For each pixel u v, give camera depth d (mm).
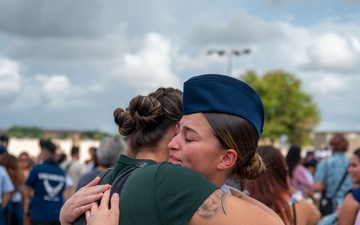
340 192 6277
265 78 46094
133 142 1867
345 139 6434
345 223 3553
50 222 6703
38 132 38781
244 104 1603
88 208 1625
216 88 1592
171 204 1482
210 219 1465
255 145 1646
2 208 6352
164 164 1574
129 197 1536
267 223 1504
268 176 3150
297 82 45156
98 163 4738
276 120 42656
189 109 1614
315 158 11422
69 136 34656
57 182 6809
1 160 6855
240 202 1510
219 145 1575
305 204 3338
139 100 1858
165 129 1833
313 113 43531
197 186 1501
